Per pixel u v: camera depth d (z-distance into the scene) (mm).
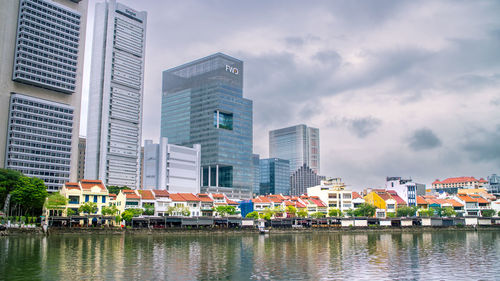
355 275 70562
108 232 142625
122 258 85188
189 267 76625
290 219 191750
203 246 112750
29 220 143625
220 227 169875
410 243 127625
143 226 159000
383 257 93000
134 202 173750
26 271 68750
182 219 166625
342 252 101562
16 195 145875
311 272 73000
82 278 64562
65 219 151250
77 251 93625
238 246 114000
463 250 107750
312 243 125562
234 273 71375
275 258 89750
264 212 196750
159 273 70125
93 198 163250
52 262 77625
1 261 77812
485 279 67812
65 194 159875
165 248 105500
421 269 77000
